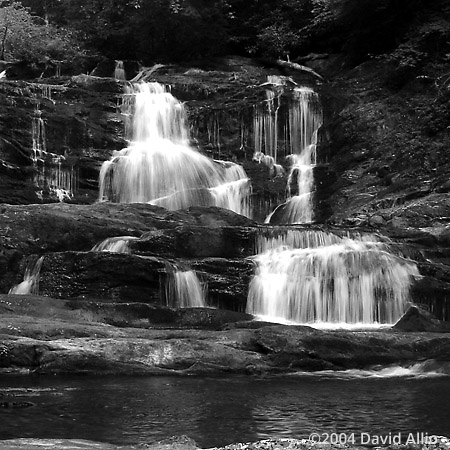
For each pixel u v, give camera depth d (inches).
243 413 285.0
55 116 911.0
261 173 965.8
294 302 575.8
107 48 1323.8
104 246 633.6
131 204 724.0
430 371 397.4
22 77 1170.6
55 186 872.9
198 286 574.6
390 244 638.5
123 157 900.0
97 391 333.1
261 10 1339.8
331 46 1255.5
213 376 381.4
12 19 1245.1
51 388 340.8
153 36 1296.8
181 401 309.6
